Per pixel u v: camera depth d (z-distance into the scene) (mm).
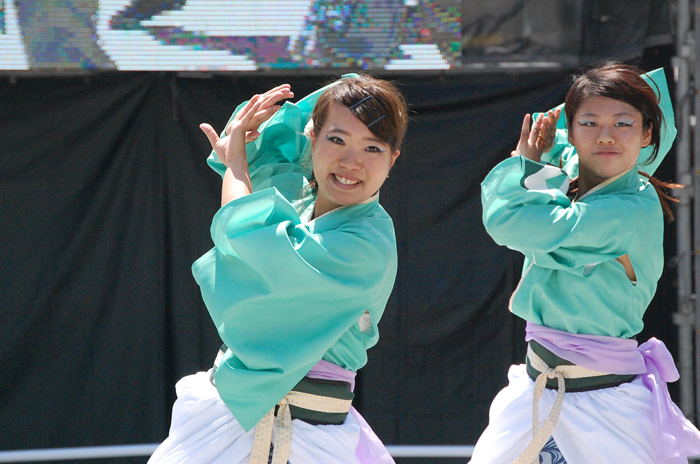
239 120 7328
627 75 8031
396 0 15484
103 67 15500
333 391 6844
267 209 6398
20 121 15570
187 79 15852
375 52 15586
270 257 6203
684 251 14578
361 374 15984
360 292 6484
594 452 7879
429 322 15969
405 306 16016
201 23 15555
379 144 6559
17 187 15570
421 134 15977
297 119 7781
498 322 15922
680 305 14594
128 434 15727
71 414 15633
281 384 6504
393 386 15961
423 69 15656
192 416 6969
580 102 8062
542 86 15758
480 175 15945
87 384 15672
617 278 8031
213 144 7516
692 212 14609
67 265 15641
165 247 15852
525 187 8016
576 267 7871
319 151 6645
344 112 6539
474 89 15891
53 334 15609
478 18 15516
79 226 15672
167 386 15859
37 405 15539
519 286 8477
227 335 6531
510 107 15859
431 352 15961
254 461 6602
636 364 8117
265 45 15594
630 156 7961
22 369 15531
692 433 8039
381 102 6527
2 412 15477
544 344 8234
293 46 15594
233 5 15508
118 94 15727
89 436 15648
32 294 15555
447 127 15961
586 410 7988
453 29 15539
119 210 15773
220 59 15602
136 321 15773
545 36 15500
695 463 12789
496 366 15906
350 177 6574
